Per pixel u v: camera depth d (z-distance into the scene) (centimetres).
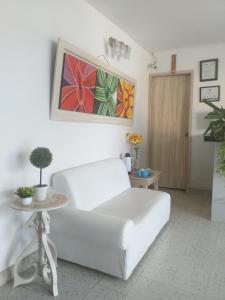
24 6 191
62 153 242
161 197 285
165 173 471
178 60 438
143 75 439
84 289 183
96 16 289
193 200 403
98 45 295
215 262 222
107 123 320
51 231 213
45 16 212
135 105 412
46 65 216
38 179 214
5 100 180
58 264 213
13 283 185
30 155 188
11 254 193
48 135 223
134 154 407
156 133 472
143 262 220
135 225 205
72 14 247
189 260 225
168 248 246
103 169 280
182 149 455
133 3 276
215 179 313
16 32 185
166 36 375
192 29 350
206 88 421
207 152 430
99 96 291
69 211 202
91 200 239
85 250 202
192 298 175
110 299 173
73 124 257
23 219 202
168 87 456
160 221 266
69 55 233
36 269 187
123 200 269
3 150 181
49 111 222
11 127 186
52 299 171
